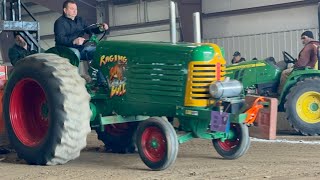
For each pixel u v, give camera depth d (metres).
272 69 9.76
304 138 8.77
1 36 23.09
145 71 5.77
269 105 5.36
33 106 6.18
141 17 19.97
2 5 6.98
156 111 5.73
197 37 5.98
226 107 5.36
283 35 16.03
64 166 5.86
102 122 6.00
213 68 5.43
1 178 5.22
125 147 6.93
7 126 6.14
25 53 7.21
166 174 5.22
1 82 6.86
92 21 21.06
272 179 4.91
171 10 6.10
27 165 5.95
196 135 5.64
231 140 6.13
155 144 5.43
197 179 4.94
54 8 20.58
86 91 5.81
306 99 9.30
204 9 18.16
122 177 5.12
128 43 6.01
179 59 5.50
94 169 5.63
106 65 6.12
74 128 5.58
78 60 6.30
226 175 5.13
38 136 6.07
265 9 16.36
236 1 17.23
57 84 5.61
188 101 5.43
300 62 10.02
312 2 15.19
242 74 9.80
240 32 17.20
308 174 5.17
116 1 20.48
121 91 5.98
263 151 6.95
